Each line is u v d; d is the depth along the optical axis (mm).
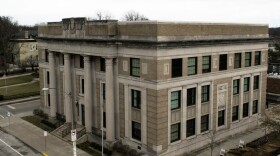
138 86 38281
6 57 111625
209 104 42594
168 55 36281
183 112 39125
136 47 37562
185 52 38094
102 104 44000
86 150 42531
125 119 40812
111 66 40531
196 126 41094
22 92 79188
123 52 39656
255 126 50875
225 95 44844
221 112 45000
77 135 45406
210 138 42062
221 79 43688
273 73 81688
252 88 49312
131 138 40406
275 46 112438
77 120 49656
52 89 52469
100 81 43969
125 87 40156
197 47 39344
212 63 41844
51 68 52312
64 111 52281
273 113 53344
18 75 103625
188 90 39812
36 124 53750
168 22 35500
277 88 67625
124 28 38875
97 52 41875
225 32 42750
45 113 57719
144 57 36844
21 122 54969
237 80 46844
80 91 48219
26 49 120125
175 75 37719
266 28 49781
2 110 63719
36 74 102250
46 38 51906
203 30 39594
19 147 43906
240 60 46438
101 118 42500
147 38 35906
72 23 45531
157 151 36938
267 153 39875
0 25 119062
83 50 44344
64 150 42656
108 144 41719
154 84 36031
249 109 49562
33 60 116125
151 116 37094
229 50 44031
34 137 47625
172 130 38594
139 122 39000
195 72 40031
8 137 47781
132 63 38938
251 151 40875
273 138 46062
